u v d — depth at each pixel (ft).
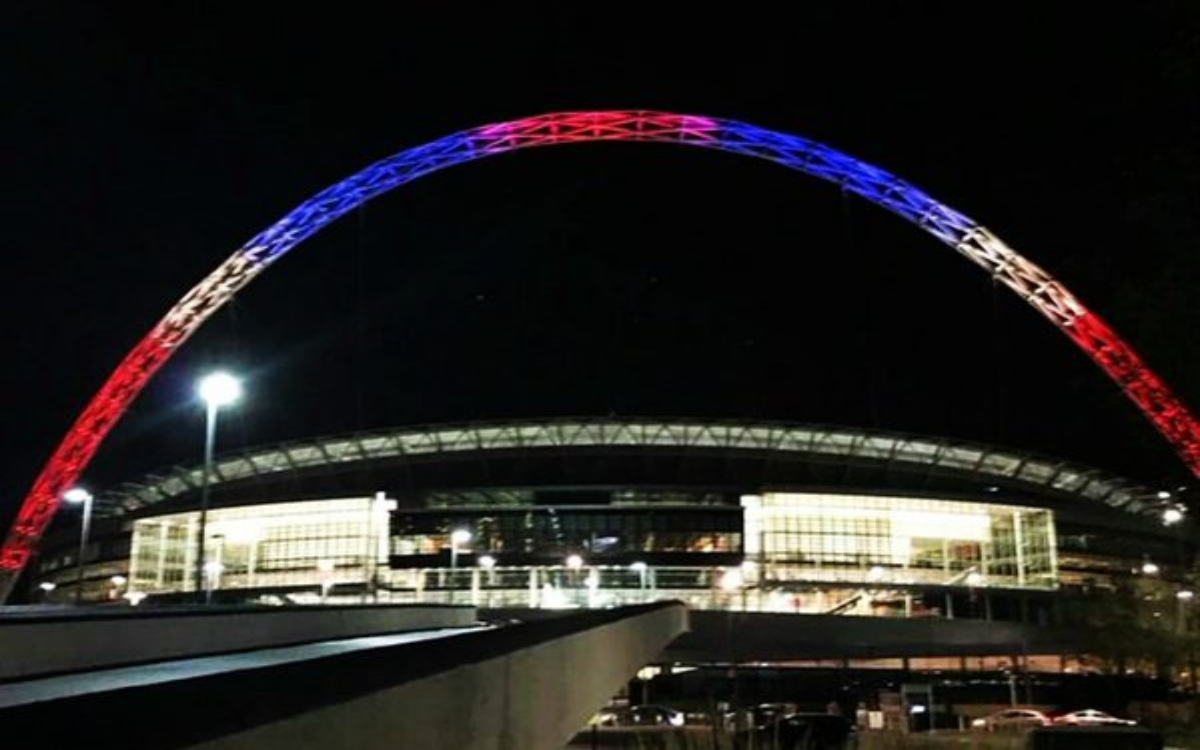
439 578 472.03
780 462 500.33
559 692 36.47
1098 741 79.51
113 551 539.70
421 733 18.30
